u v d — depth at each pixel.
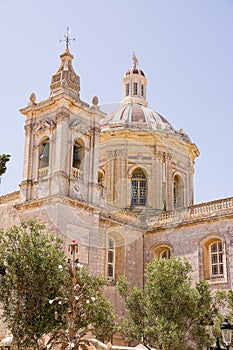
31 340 26.92
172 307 29.88
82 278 28.16
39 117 40.50
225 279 36.78
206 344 28.97
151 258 41.88
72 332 22.52
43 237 28.48
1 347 29.64
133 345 37.81
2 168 15.07
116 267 40.62
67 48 41.88
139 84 57.53
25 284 26.58
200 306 30.27
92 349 31.62
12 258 27.02
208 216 39.12
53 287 26.59
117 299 39.22
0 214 41.03
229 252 37.12
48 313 25.95
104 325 28.00
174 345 28.28
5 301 26.98
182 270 31.42
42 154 39.44
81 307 26.38
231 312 29.78
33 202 37.22
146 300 30.55
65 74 40.03
